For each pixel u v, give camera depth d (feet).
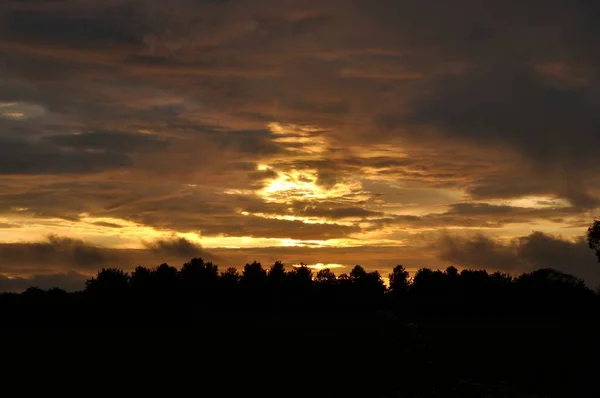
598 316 227.40
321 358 132.05
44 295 235.81
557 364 114.83
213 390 102.53
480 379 94.22
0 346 155.12
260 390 101.50
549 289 240.32
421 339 85.87
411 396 81.56
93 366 126.82
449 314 226.58
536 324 195.42
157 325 212.64
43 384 108.99
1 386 106.32
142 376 115.14
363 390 90.63
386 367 85.97
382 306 89.25
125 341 166.50
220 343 160.76
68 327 202.80
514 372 105.40
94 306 230.48
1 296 230.89
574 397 88.69
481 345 139.74
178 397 98.17
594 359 121.39
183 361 131.85
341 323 197.47
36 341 164.96
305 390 100.83
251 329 195.42
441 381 85.61
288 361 130.00
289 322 214.69
